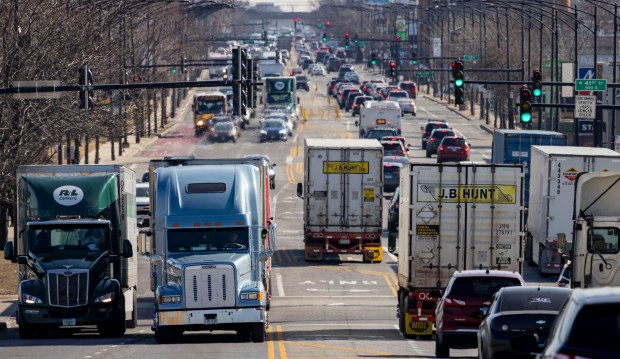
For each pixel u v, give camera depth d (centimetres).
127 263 8062
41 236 7775
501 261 7819
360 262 12356
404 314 7844
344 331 8138
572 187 10881
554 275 11031
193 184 7356
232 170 7469
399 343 7425
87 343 7331
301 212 16438
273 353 6600
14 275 11194
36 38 11656
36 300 7594
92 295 7638
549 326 5041
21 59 11025
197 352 6644
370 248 12144
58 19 11775
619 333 3044
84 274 7619
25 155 11088
